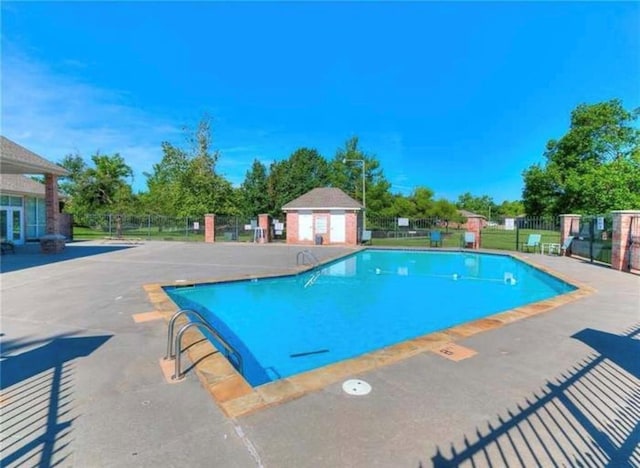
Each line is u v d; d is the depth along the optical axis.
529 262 14.10
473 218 20.95
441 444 2.56
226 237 26.28
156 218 30.88
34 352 4.39
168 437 2.64
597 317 6.10
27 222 22.17
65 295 7.70
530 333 5.22
